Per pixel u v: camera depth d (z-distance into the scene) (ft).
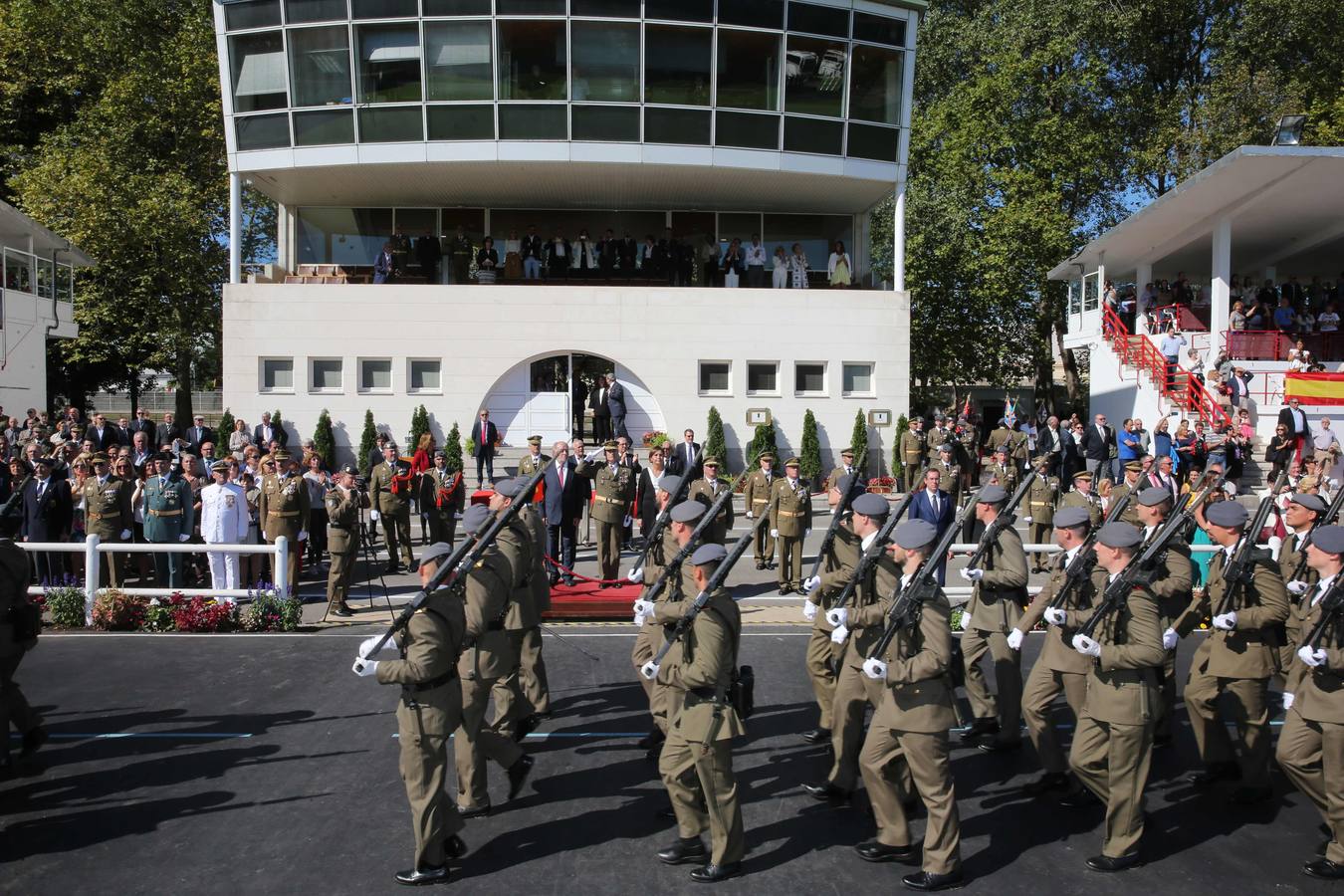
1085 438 77.51
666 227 98.53
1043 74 122.42
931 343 126.21
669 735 21.90
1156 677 22.25
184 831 23.41
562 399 88.17
